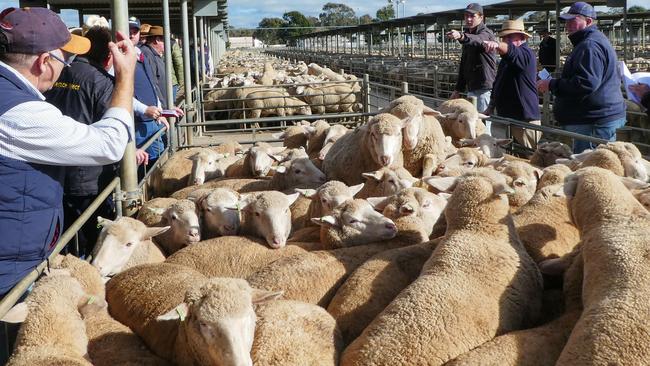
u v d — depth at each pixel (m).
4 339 3.95
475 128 9.88
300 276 4.65
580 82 8.73
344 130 10.21
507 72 10.90
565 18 8.91
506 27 11.02
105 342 4.09
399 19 43.34
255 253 5.39
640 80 8.38
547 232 5.09
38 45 3.80
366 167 7.94
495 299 4.02
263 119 11.61
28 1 16.59
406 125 7.90
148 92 8.62
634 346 3.17
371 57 51.47
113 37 6.56
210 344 3.51
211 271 5.26
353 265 4.90
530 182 6.43
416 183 6.84
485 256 4.30
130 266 5.54
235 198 6.28
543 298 4.48
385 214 5.75
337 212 5.52
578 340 3.33
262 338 3.73
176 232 6.11
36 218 3.96
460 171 7.43
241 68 36.81
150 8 19.42
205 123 11.45
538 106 10.98
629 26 37.59
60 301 3.79
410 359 3.55
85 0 17.00
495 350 3.55
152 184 9.32
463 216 4.75
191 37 30.36
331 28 70.88
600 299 3.62
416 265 4.75
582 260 4.38
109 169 6.95
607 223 4.42
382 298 4.34
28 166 3.83
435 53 51.12
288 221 6.10
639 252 3.89
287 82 24.78
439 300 3.84
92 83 6.52
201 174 8.73
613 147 6.84
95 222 6.91
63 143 3.82
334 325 4.07
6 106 3.71
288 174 7.99
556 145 8.74
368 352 3.62
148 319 4.32
